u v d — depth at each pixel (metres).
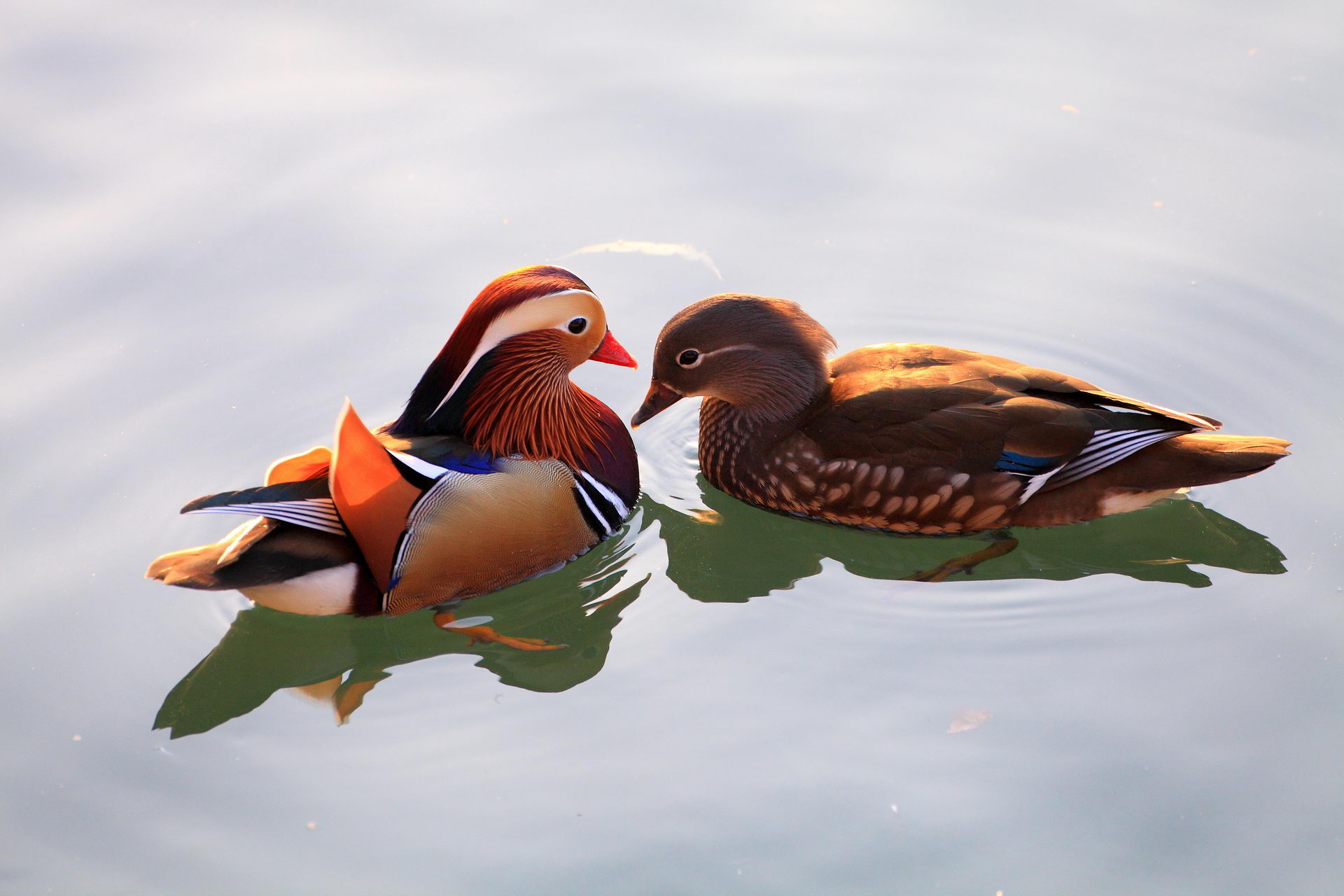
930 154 16.11
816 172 15.97
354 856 8.77
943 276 14.71
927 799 9.05
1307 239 14.59
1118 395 12.51
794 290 14.58
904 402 11.33
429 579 10.36
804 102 16.86
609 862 8.68
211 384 13.23
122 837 8.96
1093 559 11.72
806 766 9.38
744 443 12.20
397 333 13.91
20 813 9.15
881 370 11.88
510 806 9.13
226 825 9.04
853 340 14.06
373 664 10.78
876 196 15.66
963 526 11.55
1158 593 11.02
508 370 11.06
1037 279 14.56
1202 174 15.49
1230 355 13.49
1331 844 8.54
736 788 9.20
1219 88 16.58
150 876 8.68
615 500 11.88
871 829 8.84
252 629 10.88
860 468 11.42
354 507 9.70
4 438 12.46
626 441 12.20
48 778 9.43
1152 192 15.38
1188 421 10.84
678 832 8.88
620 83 17.19
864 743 9.55
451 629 11.00
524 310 10.95
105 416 12.81
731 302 11.96
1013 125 16.39
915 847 8.69
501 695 10.23
